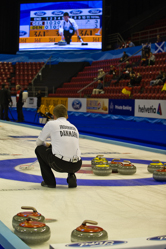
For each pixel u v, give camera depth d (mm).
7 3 39531
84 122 21344
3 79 36594
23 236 3074
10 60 37969
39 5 36250
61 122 5348
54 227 3611
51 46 36438
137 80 24516
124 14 37969
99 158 7012
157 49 28062
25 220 3262
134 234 3408
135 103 21250
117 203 4625
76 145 5273
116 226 3662
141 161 8477
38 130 16109
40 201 4652
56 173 6824
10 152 9352
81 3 35219
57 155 5113
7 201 4621
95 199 4816
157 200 4816
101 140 12914
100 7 34969
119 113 22812
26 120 23125
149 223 3779
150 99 20391
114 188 5523
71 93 31500
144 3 36656
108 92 27031
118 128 17750
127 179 6254
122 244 2664
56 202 4617
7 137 12844
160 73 22469
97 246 2613
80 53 36156
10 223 3695
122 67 29766
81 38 35625
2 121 21047
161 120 19422
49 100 27750
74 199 4793
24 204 4488
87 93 29828
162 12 32594
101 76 28672
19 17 36875
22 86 35719
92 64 35156
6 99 21766
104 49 35344
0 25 39531
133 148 11094
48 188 5457
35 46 36844
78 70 35344
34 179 6145
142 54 27938
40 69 36438
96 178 6305
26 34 36969
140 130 16781
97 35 35312
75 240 2926
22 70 36906
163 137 14023
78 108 26500
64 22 35750
